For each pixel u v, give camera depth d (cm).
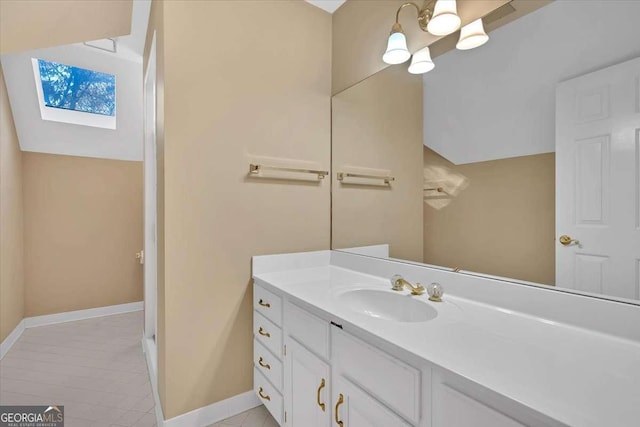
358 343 100
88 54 265
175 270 156
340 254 200
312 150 203
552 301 103
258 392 172
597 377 69
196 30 162
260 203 182
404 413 84
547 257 105
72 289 326
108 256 344
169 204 154
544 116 106
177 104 156
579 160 97
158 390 175
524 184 112
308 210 201
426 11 147
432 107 146
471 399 69
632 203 86
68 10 185
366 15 185
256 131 181
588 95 95
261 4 183
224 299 171
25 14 179
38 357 242
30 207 304
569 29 100
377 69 177
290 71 194
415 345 85
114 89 313
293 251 195
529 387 65
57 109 299
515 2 114
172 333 156
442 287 129
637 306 86
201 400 165
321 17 209
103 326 308
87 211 333
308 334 127
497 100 120
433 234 145
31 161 304
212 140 167
